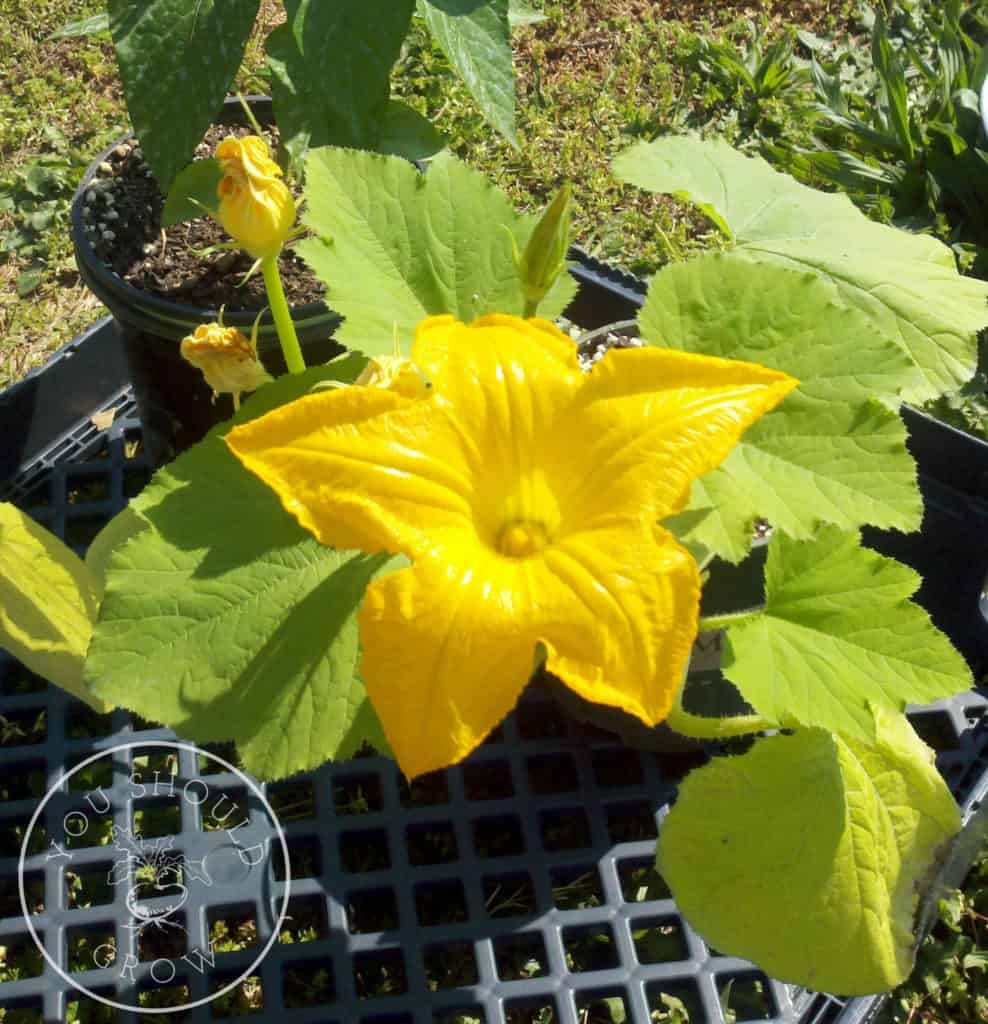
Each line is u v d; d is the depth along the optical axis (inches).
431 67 38.9
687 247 35.5
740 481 16.8
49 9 40.2
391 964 22.0
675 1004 21.5
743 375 13.6
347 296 18.4
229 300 25.2
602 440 13.6
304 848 23.0
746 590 21.1
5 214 35.2
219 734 16.6
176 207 24.5
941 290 20.6
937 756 23.7
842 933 19.0
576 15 42.1
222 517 17.5
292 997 22.3
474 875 22.0
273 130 28.9
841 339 17.3
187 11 22.0
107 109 38.1
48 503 27.9
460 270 19.2
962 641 25.7
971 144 37.4
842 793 18.9
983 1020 22.7
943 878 20.8
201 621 17.0
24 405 27.2
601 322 27.8
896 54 42.2
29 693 24.3
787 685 16.7
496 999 20.6
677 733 22.3
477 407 13.6
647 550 12.8
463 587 12.7
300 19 20.8
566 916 21.5
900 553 25.3
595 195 36.7
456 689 12.3
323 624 17.0
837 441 16.8
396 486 12.9
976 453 23.6
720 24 43.2
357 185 19.1
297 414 12.7
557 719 24.4
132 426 28.9
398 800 22.9
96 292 25.0
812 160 37.9
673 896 19.8
